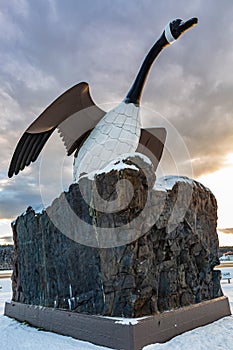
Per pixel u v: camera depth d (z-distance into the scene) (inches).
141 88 308.0
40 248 309.3
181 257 283.6
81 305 253.3
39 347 234.1
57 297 278.4
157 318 229.5
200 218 315.3
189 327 262.4
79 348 223.3
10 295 620.4
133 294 225.3
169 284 259.0
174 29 298.4
